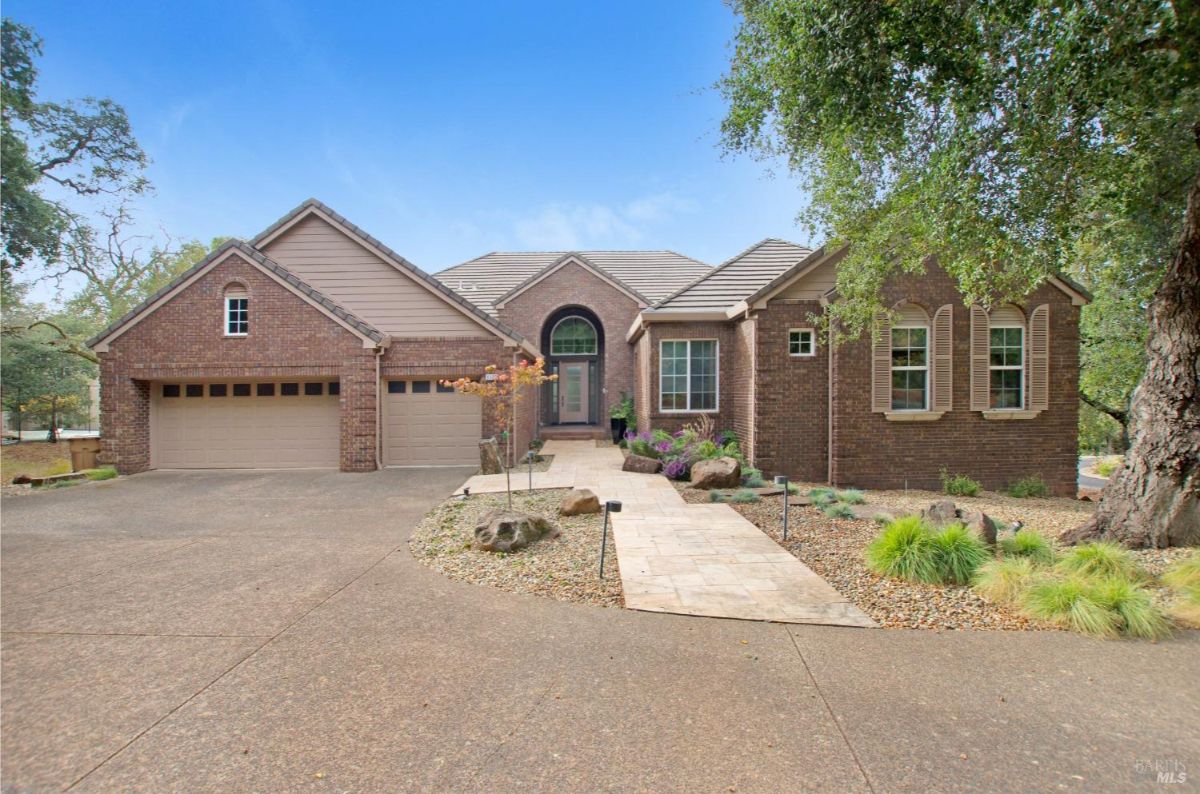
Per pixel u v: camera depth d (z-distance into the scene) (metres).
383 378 14.39
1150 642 4.20
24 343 23.16
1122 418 17.89
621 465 13.98
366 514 9.17
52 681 3.74
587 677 3.73
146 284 29.72
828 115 6.69
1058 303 12.53
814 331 12.94
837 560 6.26
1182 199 7.84
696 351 15.17
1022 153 6.24
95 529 8.26
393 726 3.19
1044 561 5.88
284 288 13.75
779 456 12.97
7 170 16.02
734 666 3.87
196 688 3.63
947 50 5.97
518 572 5.98
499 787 2.67
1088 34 5.31
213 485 12.09
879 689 3.55
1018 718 3.22
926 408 12.62
